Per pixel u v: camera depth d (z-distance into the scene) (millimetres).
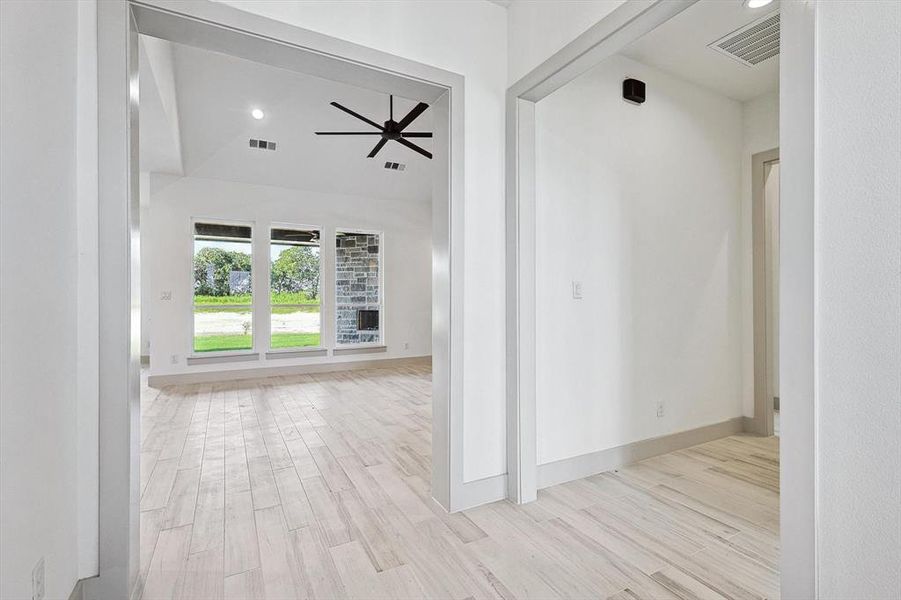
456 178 2209
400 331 7352
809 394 1164
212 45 1827
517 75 2297
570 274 2625
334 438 3361
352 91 4703
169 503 2262
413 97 2314
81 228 1464
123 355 1507
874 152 1054
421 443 3240
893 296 1026
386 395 4965
